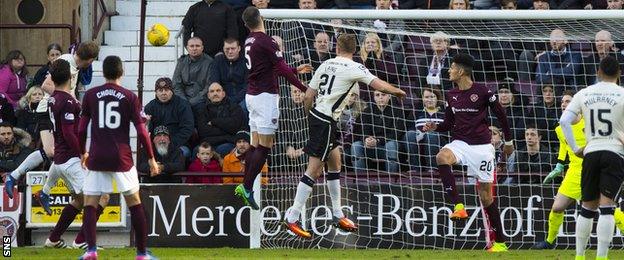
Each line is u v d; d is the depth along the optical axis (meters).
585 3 42.59
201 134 37.78
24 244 35.16
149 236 34.81
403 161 36.50
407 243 35.03
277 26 37.66
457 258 30.48
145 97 42.59
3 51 45.59
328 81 30.70
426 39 38.44
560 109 37.28
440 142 36.50
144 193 34.81
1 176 35.81
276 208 35.38
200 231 34.88
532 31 38.00
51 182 31.94
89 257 25.72
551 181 35.50
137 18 45.41
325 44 37.25
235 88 39.12
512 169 36.41
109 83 25.72
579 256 27.45
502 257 30.91
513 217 35.19
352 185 35.22
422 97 37.34
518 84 37.66
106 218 35.03
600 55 37.69
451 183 31.98
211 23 41.12
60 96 30.31
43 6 45.66
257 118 31.50
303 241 35.00
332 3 42.72
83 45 31.28
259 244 34.75
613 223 26.62
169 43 44.28
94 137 25.55
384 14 34.47
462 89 32.31
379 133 36.56
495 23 37.94
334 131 30.97
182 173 35.41
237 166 36.28
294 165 35.94
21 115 38.88
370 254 31.83
